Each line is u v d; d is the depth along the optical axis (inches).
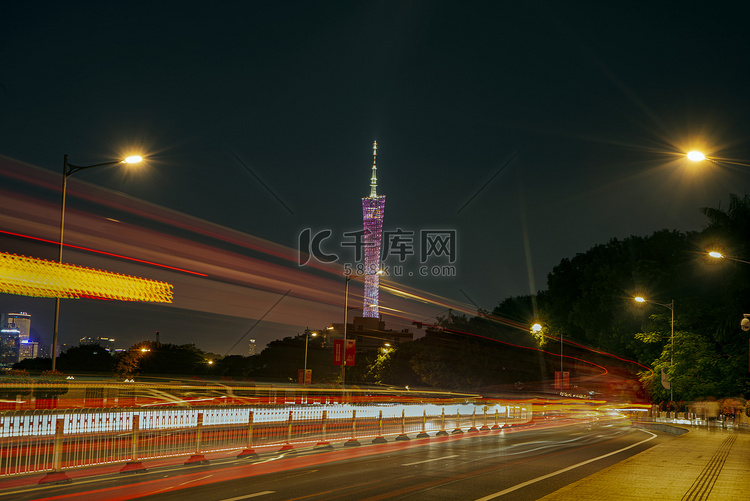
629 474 579.2
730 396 1793.8
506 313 4160.9
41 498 438.0
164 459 658.8
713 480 547.2
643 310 2370.8
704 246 1802.4
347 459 698.2
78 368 5251.0
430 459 704.4
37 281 1172.5
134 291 1637.6
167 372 5565.9
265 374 6368.1
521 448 853.8
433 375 3548.2
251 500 434.9
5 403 1046.4
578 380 3560.5
